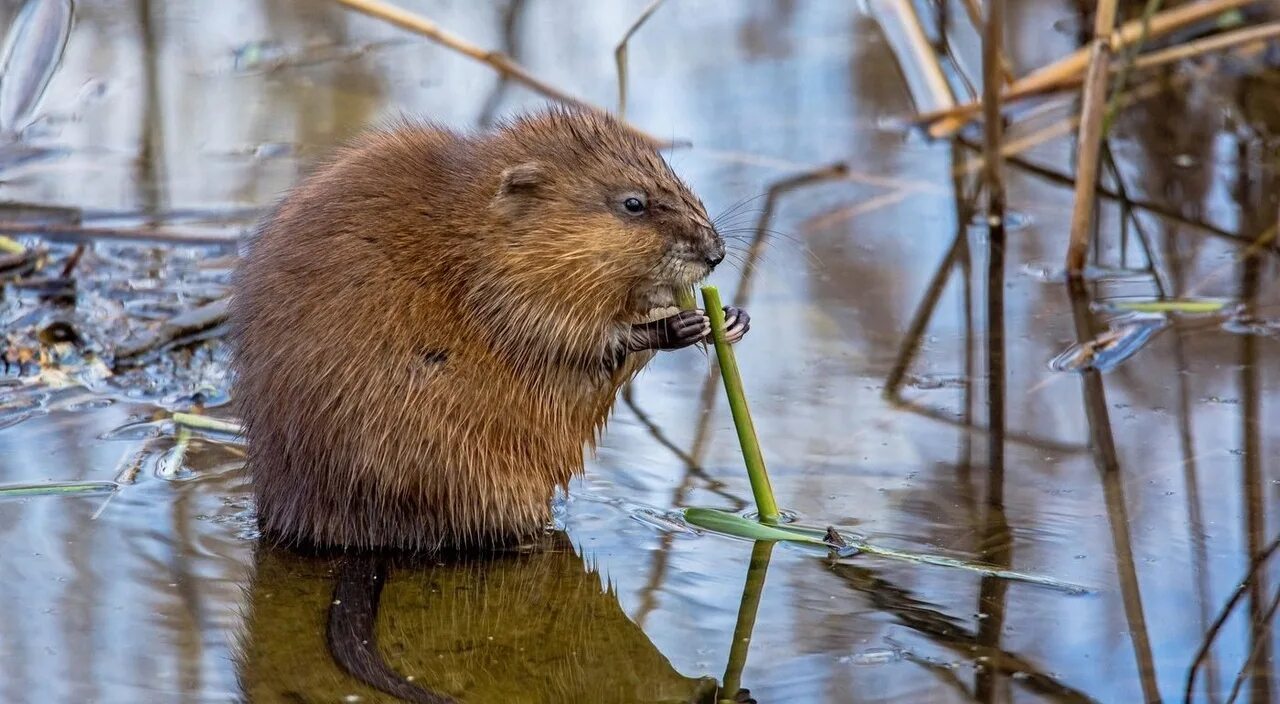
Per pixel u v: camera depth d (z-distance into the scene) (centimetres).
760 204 1550
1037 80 1723
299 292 955
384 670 838
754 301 1387
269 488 980
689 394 1222
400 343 949
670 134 1689
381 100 1770
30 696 797
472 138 1048
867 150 1681
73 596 903
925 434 1137
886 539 979
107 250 1444
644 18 1639
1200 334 1297
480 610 910
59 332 1293
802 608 897
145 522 1001
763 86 1827
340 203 971
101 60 1878
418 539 977
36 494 1027
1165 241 1480
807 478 1070
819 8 2050
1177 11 1697
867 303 1377
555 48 1911
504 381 971
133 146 1669
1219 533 973
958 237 1504
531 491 994
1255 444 1099
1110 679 810
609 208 995
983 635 860
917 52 1764
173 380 1230
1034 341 1299
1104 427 1138
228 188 1574
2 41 1827
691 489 1062
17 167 1611
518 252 971
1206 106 1745
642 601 913
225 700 801
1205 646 841
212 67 1872
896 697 798
